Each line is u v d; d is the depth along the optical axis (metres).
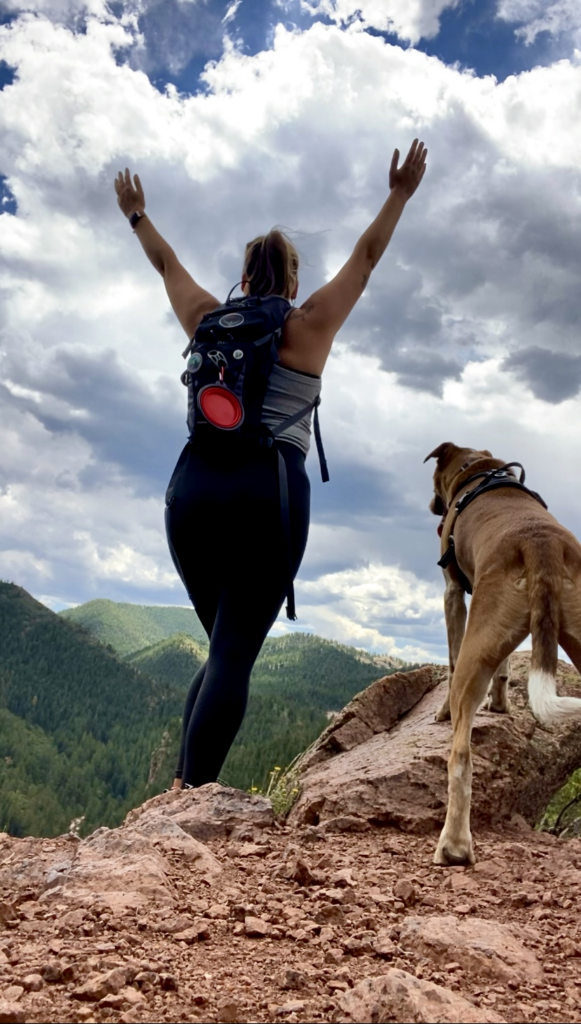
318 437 4.58
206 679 4.29
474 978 2.30
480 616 4.26
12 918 2.58
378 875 3.41
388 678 7.09
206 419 4.10
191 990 2.05
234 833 4.12
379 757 5.52
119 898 2.70
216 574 4.35
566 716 3.62
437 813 4.75
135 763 198.62
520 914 3.01
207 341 4.29
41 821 152.50
